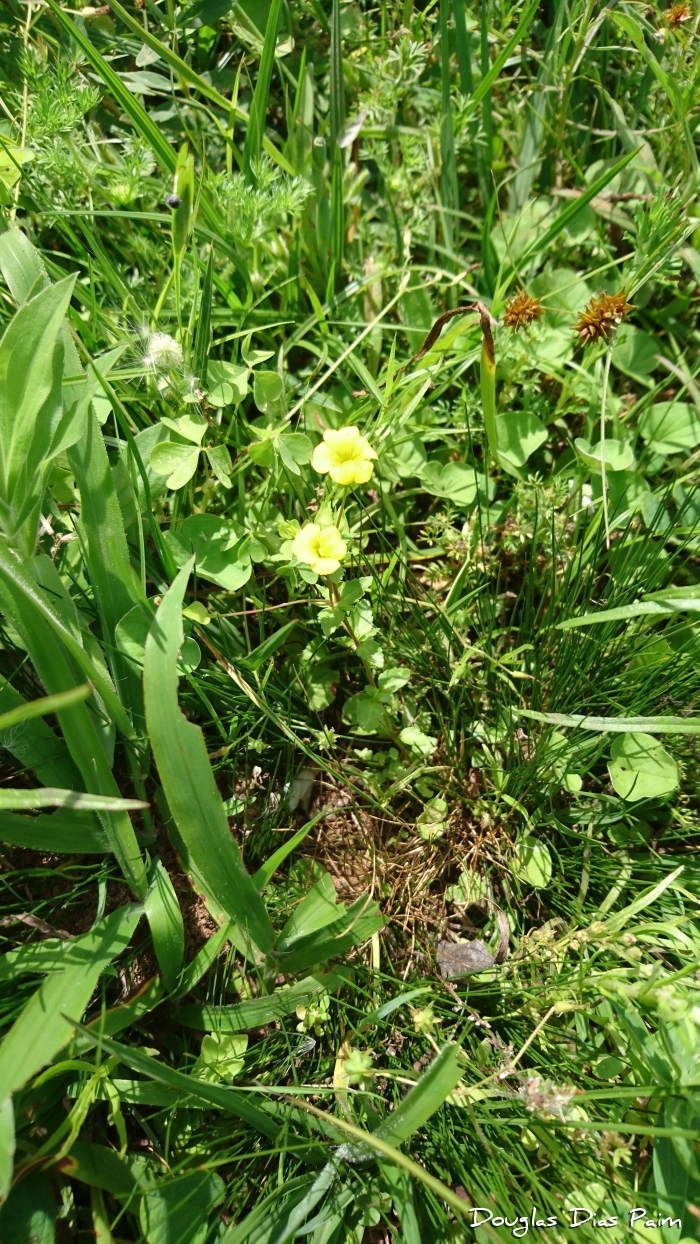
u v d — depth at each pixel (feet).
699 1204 0.69
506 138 1.11
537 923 0.90
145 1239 0.70
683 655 0.90
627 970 0.68
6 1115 0.56
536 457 1.06
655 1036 0.73
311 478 0.94
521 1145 0.73
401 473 0.98
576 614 0.93
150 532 0.87
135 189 0.94
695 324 1.10
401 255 1.04
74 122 0.89
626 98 1.07
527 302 0.90
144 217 0.90
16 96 0.98
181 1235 0.69
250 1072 0.79
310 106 1.06
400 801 0.96
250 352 0.90
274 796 0.92
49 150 0.89
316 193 1.03
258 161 0.98
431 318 1.03
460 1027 0.83
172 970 0.76
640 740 0.87
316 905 0.76
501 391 1.06
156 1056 0.77
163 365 0.82
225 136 0.98
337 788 0.94
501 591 1.03
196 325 0.94
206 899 0.78
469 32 1.08
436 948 0.88
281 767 0.94
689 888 0.86
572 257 1.11
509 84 1.12
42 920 0.75
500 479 1.02
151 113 1.05
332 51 0.98
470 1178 0.71
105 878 0.77
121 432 0.92
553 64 1.03
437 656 0.94
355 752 0.92
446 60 0.97
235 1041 0.77
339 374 0.98
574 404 1.04
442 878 0.93
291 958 0.75
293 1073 0.77
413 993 0.72
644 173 1.07
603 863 0.88
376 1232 0.79
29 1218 0.69
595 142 1.10
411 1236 0.68
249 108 1.07
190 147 1.07
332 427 0.97
